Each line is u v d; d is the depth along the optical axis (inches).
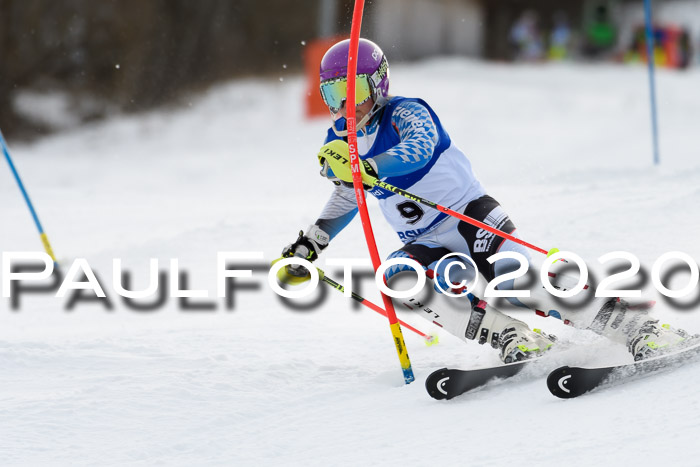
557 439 354.6
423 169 456.4
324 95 452.8
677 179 1016.2
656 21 5152.6
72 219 1275.8
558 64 4259.4
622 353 442.3
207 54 3297.2
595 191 987.9
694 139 2060.8
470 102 2940.5
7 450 391.2
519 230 786.8
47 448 393.7
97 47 3088.1
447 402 420.5
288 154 2319.1
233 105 3031.5
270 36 3457.2
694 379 392.8
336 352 531.5
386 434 390.0
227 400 448.8
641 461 321.7
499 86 3297.2
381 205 483.2
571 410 384.8
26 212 1365.7
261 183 1830.7
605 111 2770.7
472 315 450.3
